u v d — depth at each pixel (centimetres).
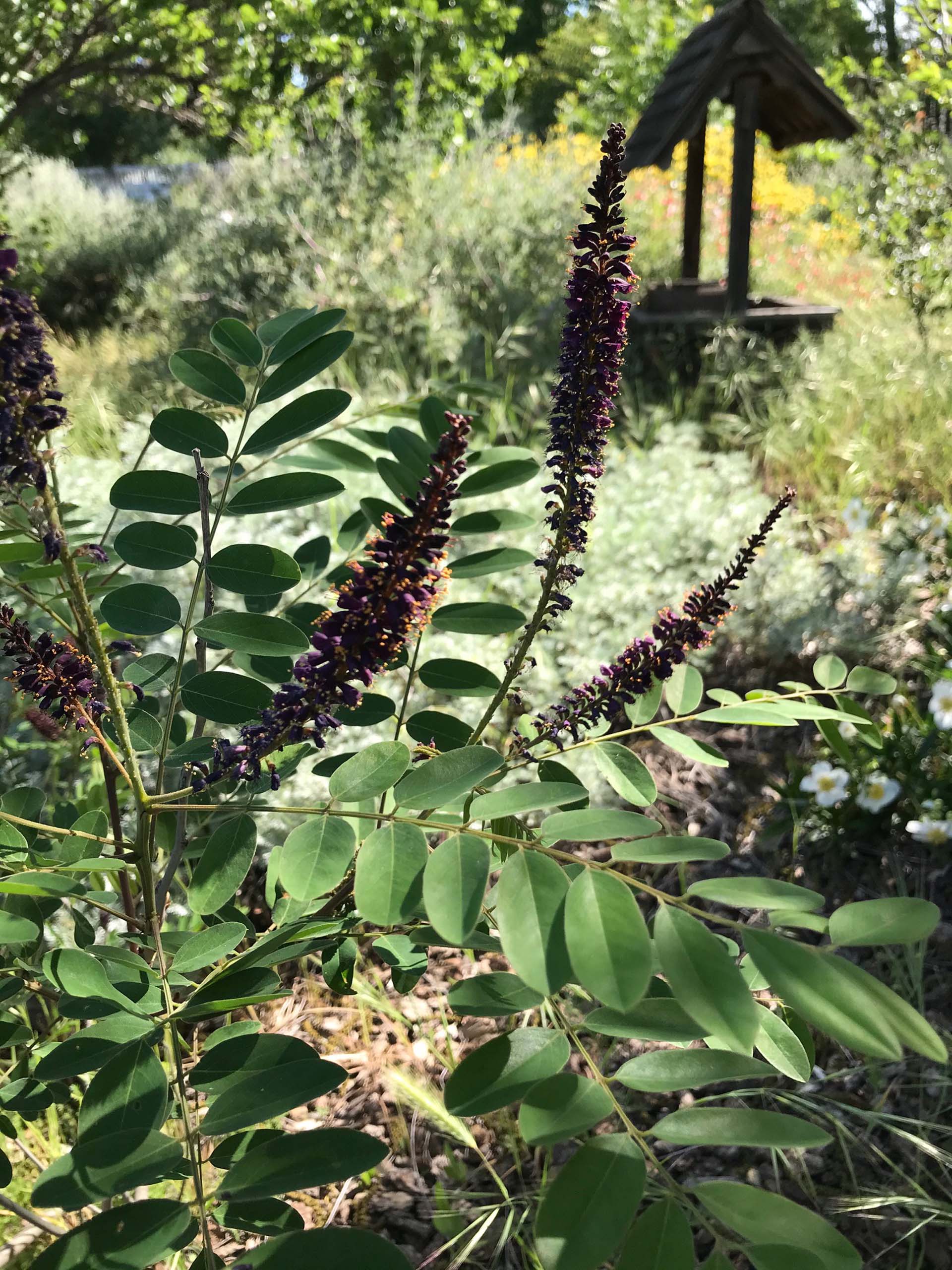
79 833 155
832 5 1647
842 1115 254
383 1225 238
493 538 473
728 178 1174
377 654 128
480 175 1013
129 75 1284
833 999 93
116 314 1094
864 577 451
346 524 221
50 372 119
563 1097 102
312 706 133
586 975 92
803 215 1138
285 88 1384
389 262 859
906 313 780
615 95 1570
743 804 379
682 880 334
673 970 94
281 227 955
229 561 161
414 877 112
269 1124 262
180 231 1134
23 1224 215
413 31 1414
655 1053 110
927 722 356
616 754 162
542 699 380
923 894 321
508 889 102
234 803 151
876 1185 240
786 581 450
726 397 693
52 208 1270
